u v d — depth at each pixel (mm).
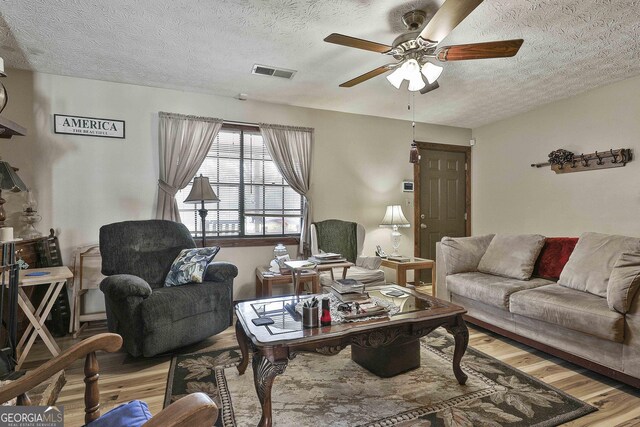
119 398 1977
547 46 2719
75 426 1702
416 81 2311
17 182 2516
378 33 2500
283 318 1960
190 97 3727
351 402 1919
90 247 3221
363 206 4605
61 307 3090
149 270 2928
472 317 3135
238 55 2844
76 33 2467
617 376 2070
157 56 2854
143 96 3545
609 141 3619
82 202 3326
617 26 2418
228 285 2934
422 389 2053
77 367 2365
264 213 4121
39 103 3178
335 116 4430
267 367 1606
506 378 2188
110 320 2656
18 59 2895
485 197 5145
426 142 5012
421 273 5051
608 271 2418
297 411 1832
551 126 4199
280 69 3133
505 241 3352
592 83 3555
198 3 2115
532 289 2703
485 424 1718
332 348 1716
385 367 2186
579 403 1903
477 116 4703
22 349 2646
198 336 2652
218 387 2094
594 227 3787
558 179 4156
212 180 3895
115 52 2773
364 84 3521
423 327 1972
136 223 3027
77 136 3309
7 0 2055
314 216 4305
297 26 2398
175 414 667
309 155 4203
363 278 3527
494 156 4992
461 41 2623
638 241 2412
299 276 3197
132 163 3508
